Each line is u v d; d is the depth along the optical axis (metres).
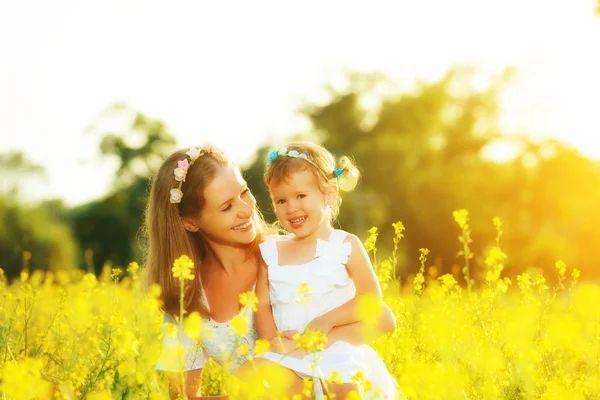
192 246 4.92
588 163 51.53
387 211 53.47
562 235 51.06
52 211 60.47
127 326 4.31
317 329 4.30
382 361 4.38
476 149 54.78
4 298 5.43
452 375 3.48
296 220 4.66
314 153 4.77
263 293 4.75
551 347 4.26
